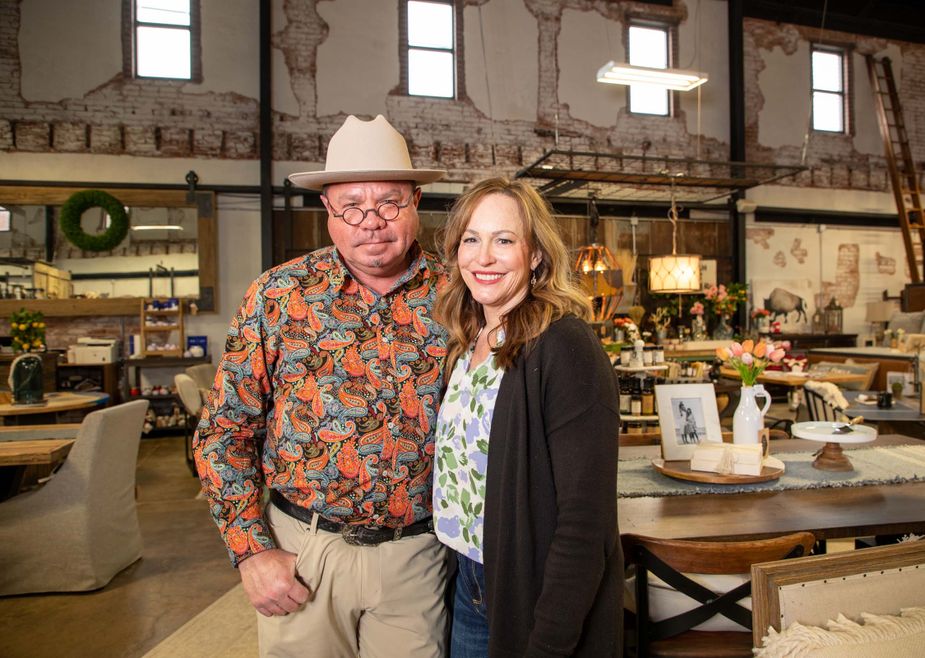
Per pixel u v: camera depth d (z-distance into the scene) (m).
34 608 2.88
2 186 7.06
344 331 1.39
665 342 7.23
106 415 3.05
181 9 7.58
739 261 9.13
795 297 9.53
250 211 7.70
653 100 9.05
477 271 1.20
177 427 7.13
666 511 1.81
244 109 7.68
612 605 1.10
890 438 2.79
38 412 4.37
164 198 7.38
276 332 1.40
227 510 1.37
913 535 2.23
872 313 9.48
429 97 8.21
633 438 2.86
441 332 1.43
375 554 1.39
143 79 7.44
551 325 1.14
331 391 1.38
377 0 8.04
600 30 8.78
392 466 1.38
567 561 1.03
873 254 9.93
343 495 1.37
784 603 1.24
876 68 9.95
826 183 9.71
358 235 1.38
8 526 2.98
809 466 2.28
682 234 9.16
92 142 7.31
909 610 1.26
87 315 7.16
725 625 1.67
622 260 8.81
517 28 8.48
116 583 3.16
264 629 1.44
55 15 7.23
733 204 9.19
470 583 1.27
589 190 8.66
